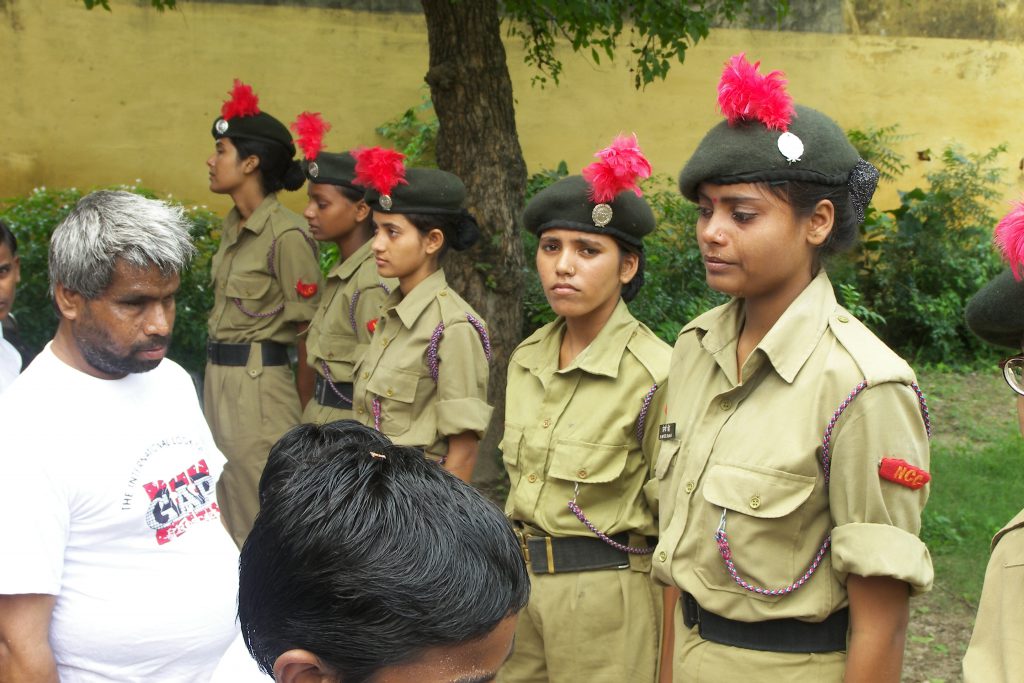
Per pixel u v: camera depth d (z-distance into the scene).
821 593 1.82
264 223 4.31
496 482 4.92
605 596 2.45
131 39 7.55
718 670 1.90
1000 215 9.02
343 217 3.96
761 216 1.82
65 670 1.80
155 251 1.78
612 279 2.55
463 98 4.58
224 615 1.95
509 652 1.02
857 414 1.75
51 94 7.49
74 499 1.76
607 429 2.47
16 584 1.64
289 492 0.99
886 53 8.89
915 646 3.92
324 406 3.90
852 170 1.87
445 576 0.93
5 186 7.50
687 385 2.10
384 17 7.90
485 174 4.64
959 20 8.91
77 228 1.79
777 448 1.82
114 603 1.81
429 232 3.15
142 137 7.62
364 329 3.74
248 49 7.73
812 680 1.83
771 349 1.86
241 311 4.26
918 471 1.74
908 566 1.70
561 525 2.48
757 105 1.79
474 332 3.07
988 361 8.34
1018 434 6.53
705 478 1.93
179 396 2.07
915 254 8.36
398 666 0.93
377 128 7.96
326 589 0.92
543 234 2.59
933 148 9.04
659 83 8.39
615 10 4.61
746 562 1.84
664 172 8.48
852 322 1.88
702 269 6.68
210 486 2.04
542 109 8.28
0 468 1.69
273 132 4.39
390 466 1.01
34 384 1.82
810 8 8.72
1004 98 9.05
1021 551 1.60
